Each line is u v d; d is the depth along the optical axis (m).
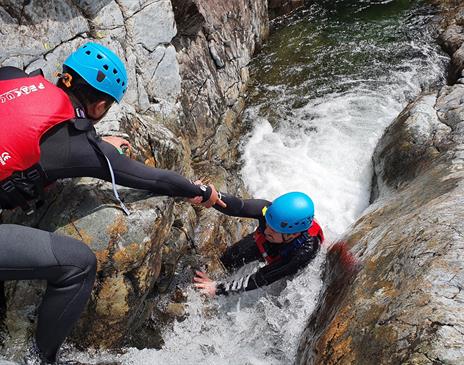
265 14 6.74
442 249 2.42
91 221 2.78
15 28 3.02
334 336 2.54
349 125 5.42
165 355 3.19
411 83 6.05
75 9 3.40
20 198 2.44
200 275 3.66
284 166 4.96
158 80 4.25
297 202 3.46
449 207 2.79
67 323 2.55
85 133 2.51
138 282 2.92
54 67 3.28
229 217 4.20
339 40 6.84
